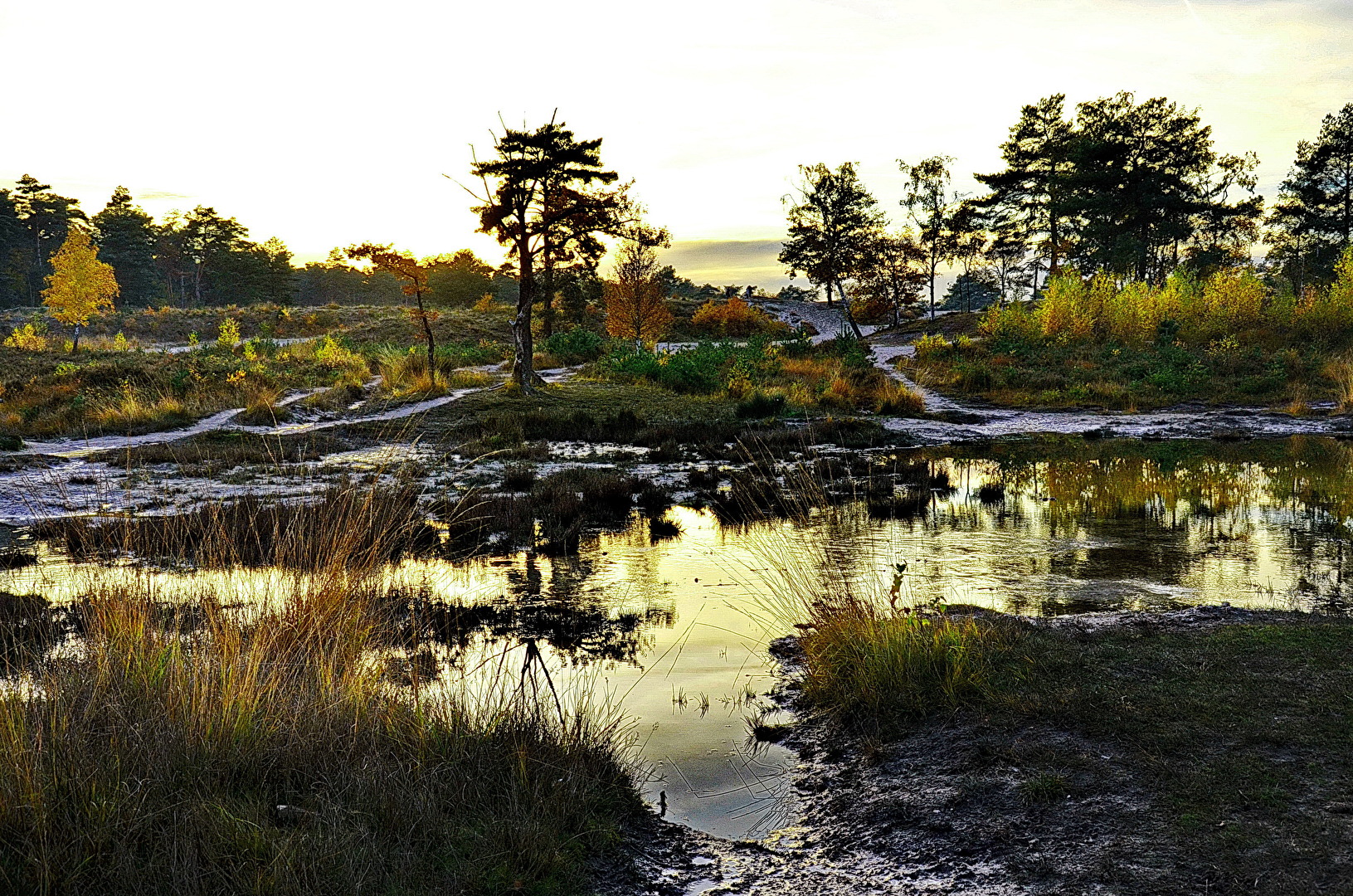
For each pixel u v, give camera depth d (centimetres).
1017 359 3522
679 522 1132
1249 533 994
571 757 406
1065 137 6091
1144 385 2872
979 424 2409
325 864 304
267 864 302
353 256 2812
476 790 367
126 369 2858
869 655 528
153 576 580
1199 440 2042
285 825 335
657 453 1742
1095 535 994
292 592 557
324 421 2272
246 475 1420
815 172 6531
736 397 2692
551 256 2906
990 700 471
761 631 677
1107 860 325
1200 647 542
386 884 302
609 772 413
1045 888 315
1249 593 738
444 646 634
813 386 2912
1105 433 2159
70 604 700
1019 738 431
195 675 408
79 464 1546
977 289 10206
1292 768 378
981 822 365
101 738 369
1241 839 328
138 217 10469
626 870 342
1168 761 392
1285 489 1297
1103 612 681
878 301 6406
